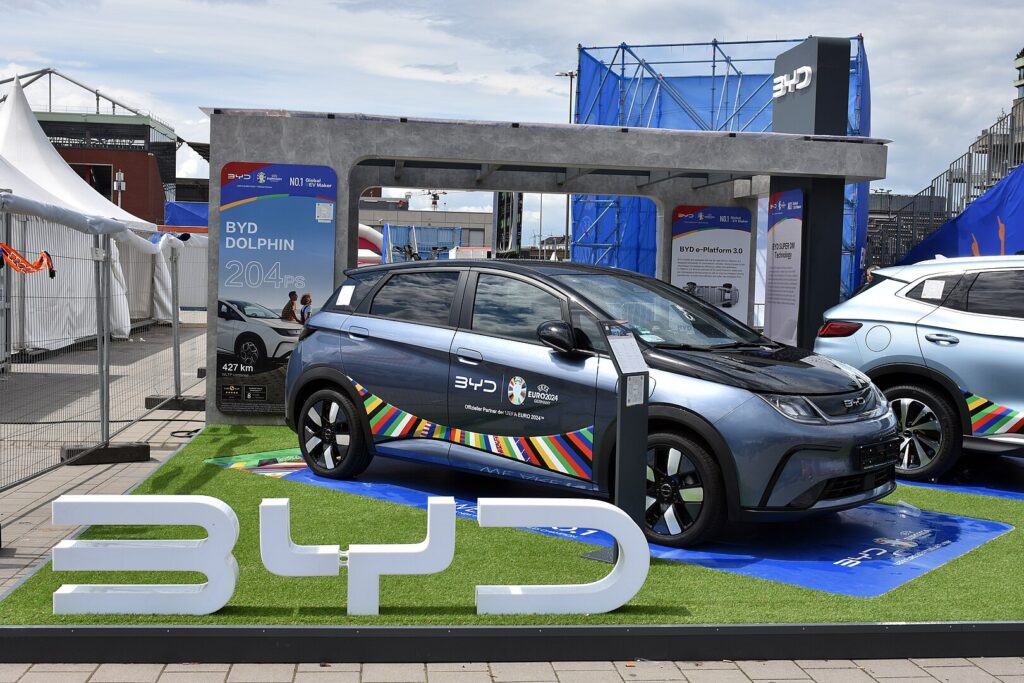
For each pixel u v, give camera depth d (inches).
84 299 325.7
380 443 275.6
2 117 790.5
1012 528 242.7
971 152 708.0
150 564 163.2
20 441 293.3
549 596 168.7
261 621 161.6
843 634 159.0
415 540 222.1
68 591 164.9
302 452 294.7
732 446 211.0
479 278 263.3
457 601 175.9
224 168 388.5
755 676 151.3
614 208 1140.5
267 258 391.5
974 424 285.1
